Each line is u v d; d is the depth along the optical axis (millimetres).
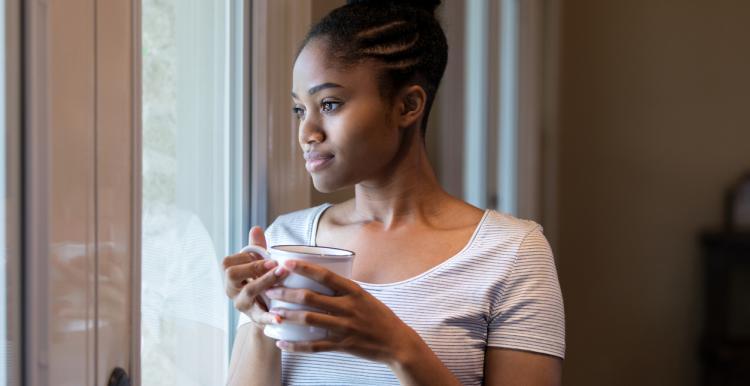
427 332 1015
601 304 3195
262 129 1326
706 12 3238
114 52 993
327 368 1035
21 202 851
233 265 895
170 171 1168
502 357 1021
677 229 3273
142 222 1104
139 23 1049
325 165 1012
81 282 936
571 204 3115
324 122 1012
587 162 3135
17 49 837
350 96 994
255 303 874
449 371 920
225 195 1312
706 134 3273
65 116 896
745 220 3264
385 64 1008
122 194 1020
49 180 870
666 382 3289
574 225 3127
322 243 1139
